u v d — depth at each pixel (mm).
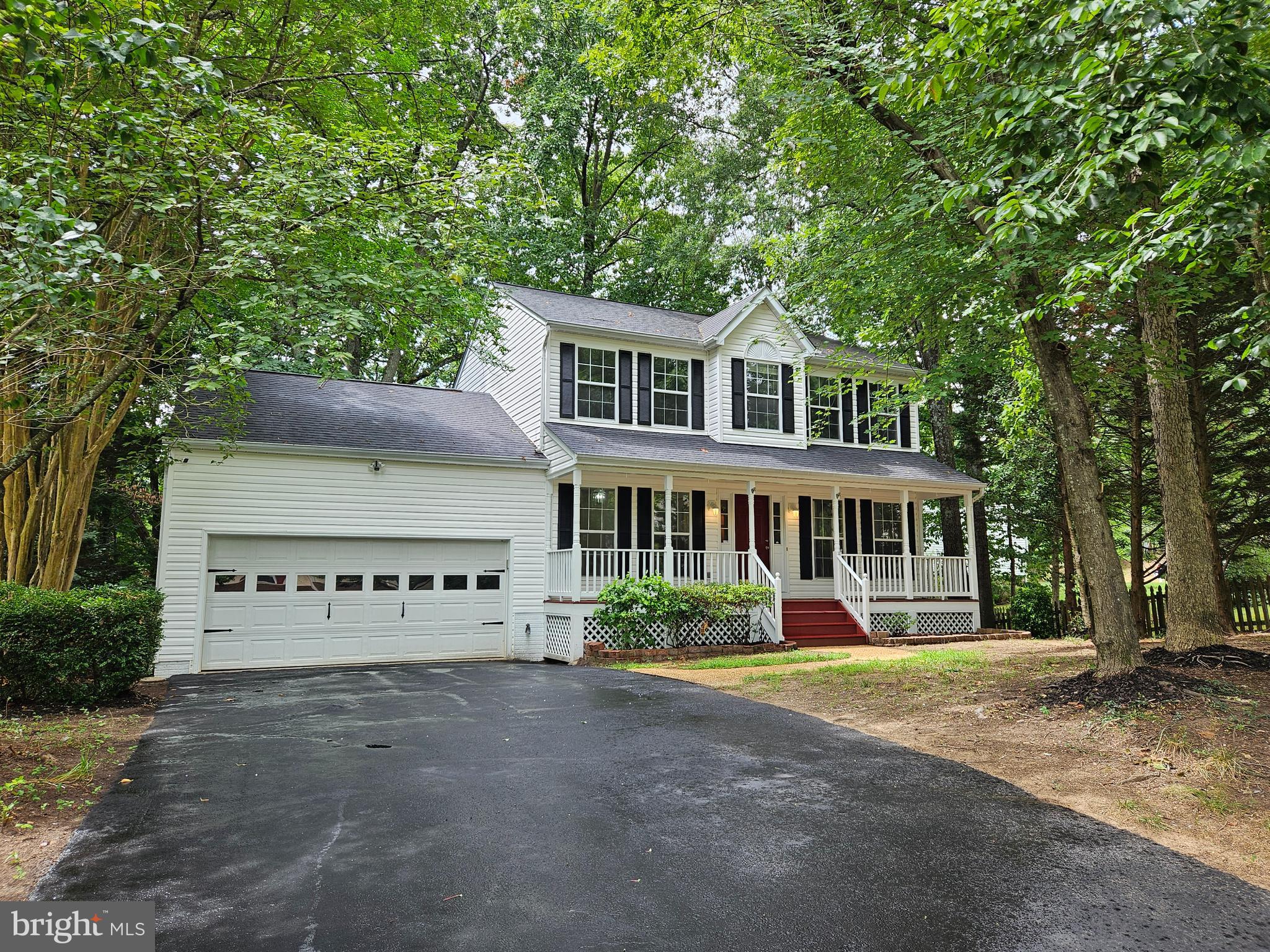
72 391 9141
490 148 14570
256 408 15148
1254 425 15531
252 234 8062
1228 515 16562
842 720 8078
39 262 5988
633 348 18000
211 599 13328
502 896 3943
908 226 10172
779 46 11094
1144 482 17812
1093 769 6105
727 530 18172
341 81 12750
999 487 22688
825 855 4504
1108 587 8312
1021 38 5930
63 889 3969
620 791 5680
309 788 5723
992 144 7309
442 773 6152
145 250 9742
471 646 15344
